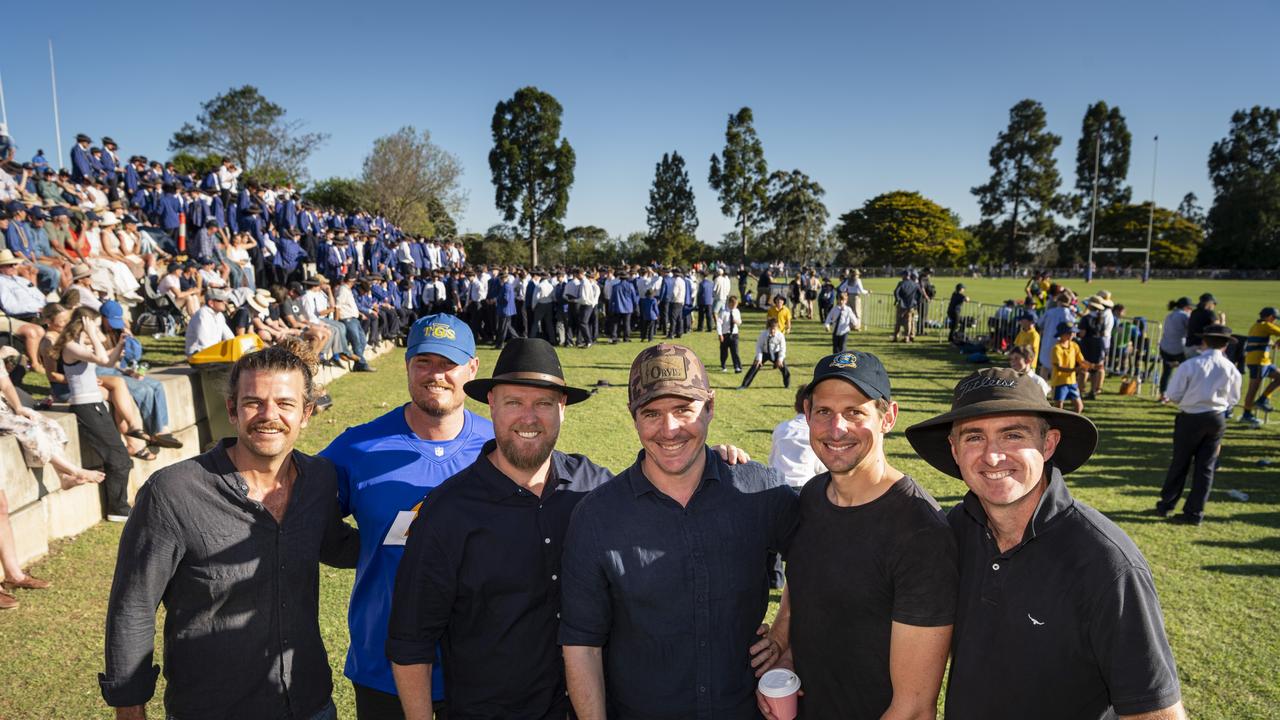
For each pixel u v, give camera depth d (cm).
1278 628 386
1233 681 338
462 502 197
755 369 1128
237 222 1565
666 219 6712
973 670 162
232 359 689
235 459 189
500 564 196
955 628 170
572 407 958
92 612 382
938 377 1265
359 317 1395
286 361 186
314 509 197
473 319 1842
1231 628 386
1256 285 5031
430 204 4369
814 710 188
